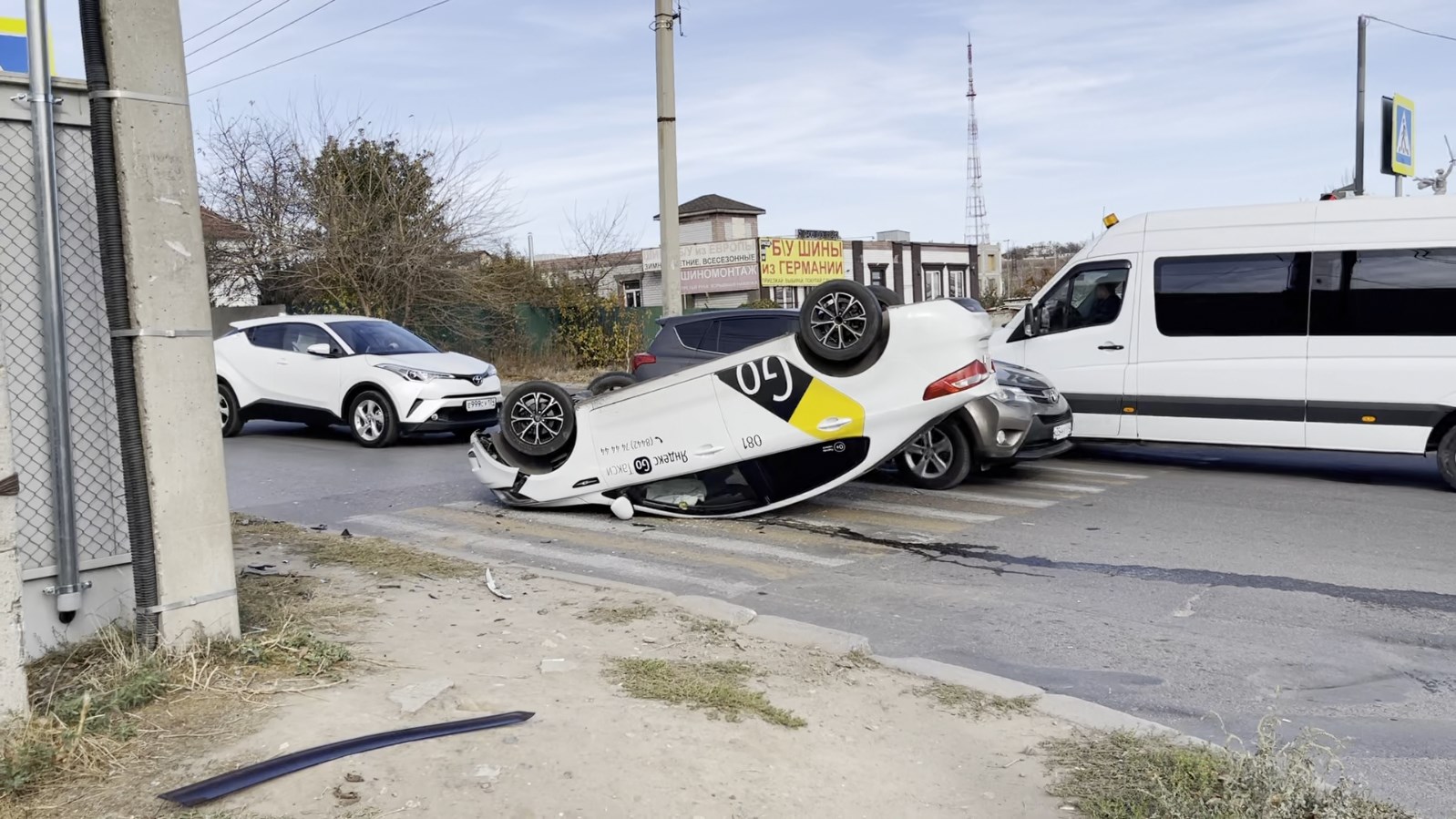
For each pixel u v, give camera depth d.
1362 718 4.90
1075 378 12.02
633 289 49.00
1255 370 10.91
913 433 8.42
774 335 11.48
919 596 6.88
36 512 4.96
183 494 4.64
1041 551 8.01
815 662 5.41
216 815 3.38
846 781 4.03
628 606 6.21
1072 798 3.93
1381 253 10.28
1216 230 11.19
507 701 4.47
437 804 3.52
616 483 9.16
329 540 7.90
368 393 14.12
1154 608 6.59
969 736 4.53
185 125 4.60
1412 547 8.05
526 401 9.38
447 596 6.34
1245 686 5.30
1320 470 11.65
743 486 8.98
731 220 48.00
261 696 4.32
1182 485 10.76
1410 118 21.94
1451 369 9.96
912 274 53.62
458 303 26.52
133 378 4.54
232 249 26.44
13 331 4.89
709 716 4.46
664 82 16.66
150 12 4.48
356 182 25.94
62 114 4.98
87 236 5.09
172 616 4.61
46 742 3.74
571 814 3.53
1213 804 3.68
